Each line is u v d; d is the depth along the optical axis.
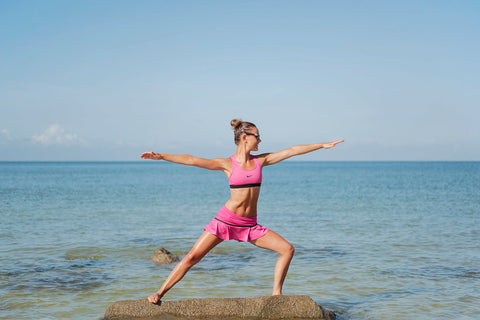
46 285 7.26
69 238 12.30
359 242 11.63
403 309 6.04
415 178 65.31
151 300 5.55
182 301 5.62
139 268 8.59
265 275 8.00
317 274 8.06
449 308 6.08
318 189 39.38
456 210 20.06
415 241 11.73
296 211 20.27
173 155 5.15
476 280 7.59
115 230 14.05
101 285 7.29
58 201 25.03
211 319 5.49
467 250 10.41
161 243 11.63
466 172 98.31
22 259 9.39
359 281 7.56
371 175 84.50
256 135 5.32
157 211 20.25
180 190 38.50
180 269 5.54
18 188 38.31
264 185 47.66
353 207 22.02
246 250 10.48
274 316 5.55
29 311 5.90
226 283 7.44
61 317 5.66
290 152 5.56
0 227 14.31
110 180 59.84
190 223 16.02
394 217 17.58
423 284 7.36
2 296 6.61
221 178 75.00
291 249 5.65
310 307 5.59
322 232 13.59
